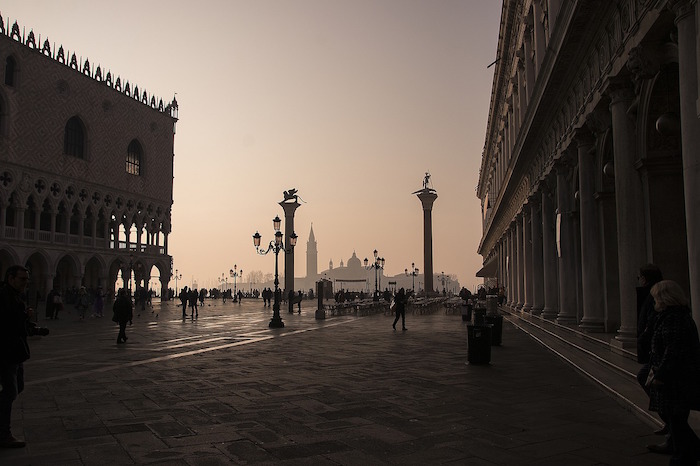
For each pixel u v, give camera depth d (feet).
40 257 183.52
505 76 130.00
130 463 19.90
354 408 28.84
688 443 18.17
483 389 33.99
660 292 18.94
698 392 17.81
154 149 240.53
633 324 41.75
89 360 48.19
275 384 35.88
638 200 42.60
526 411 28.04
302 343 62.95
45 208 187.21
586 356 44.78
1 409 21.88
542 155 80.89
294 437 23.30
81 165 198.90
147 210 235.40
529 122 79.05
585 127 54.90
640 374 20.83
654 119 41.29
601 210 54.54
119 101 219.41
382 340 66.33
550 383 35.96
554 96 65.36
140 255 228.22
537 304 90.63
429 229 215.92
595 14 46.01
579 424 25.39
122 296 63.72
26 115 177.37
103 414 27.53
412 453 21.09
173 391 33.55
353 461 20.15
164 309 163.84
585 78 54.19
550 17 67.92
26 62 177.88
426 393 32.76
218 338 69.77
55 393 32.96
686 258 41.63
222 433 23.94
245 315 129.08
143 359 48.85
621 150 43.04
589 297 55.21
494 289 154.40
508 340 63.57
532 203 90.53
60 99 190.80
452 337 70.08
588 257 55.47
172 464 19.80
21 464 19.74
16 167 173.17
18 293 22.89
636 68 38.06
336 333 77.00
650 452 21.11
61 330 83.30
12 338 22.07
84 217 200.54
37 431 24.30
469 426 25.08
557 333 60.49
